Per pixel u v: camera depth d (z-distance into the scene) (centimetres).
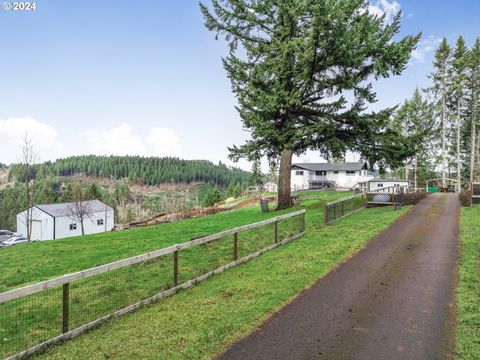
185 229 2020
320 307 750
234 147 2333
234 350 588
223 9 2422
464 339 594
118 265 779
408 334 624
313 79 2383
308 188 7025
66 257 1502
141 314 775
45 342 640
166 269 1164
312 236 1495
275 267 1055
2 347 659
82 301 909
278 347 594
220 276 1025
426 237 1345
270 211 2658
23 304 912
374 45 2028
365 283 885
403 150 2258
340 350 579
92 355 598
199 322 696
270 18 2389
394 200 2281
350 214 2102
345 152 2364
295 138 2178
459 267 968
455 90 5525
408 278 907
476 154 6384
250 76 2314
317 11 1973
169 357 572
